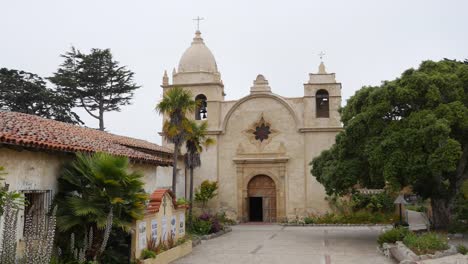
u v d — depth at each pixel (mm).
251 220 41500
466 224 26328
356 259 19266
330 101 38938
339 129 38281
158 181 32594
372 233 30469
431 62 26109
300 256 20219
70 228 13500
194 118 40938
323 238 27656
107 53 49219
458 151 21031
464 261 16281
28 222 10062
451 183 25484
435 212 26422
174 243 19891
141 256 15875
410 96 23219
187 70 41969
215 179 39594
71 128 22250
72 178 14055
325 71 39531
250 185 39875
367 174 25625
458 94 23625
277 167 39031
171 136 27609
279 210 38469
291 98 39531
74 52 49500
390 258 19453
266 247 23516
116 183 13688
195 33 43969
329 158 29406
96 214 13188
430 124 21844
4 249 9031
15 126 14133
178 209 21266
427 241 18578
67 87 47250
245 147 39719
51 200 14094
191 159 31625
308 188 38156
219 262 18547
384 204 37156
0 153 12047
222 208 39281
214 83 40656
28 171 13148
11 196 9461
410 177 22156
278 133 39438
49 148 13367
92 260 13164
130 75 50312
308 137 38750
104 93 49656
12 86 42750
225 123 40250
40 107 44219
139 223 15852
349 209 37469
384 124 24219
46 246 9352
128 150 21094
